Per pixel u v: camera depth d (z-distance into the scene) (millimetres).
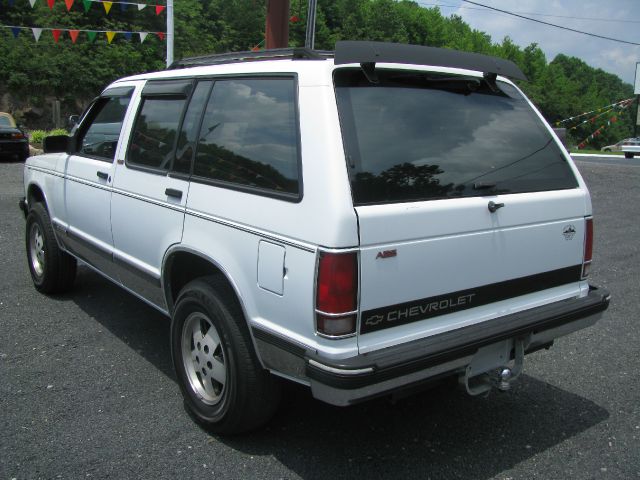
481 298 3012
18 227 8117
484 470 3053
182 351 3430
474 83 3285
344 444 3258
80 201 4605
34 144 20625
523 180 3211
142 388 3807
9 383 3814
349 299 2510
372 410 3652
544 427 3498
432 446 3266
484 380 3092
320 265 2520
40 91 32344
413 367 2631
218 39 43875
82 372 4008
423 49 3051
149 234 3715
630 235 8938
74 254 4949
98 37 34969
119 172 4043
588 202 3488
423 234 2717
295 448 3201
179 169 3492
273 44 10984
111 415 3469
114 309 5211
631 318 5391
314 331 2574
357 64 2830
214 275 3279
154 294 3822
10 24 33750
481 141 3127
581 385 4066
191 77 3615
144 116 3979
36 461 2998
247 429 3207
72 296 5527
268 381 3051
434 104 3049
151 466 2994
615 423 3557
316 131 2670
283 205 2729
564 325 3271
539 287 3293
